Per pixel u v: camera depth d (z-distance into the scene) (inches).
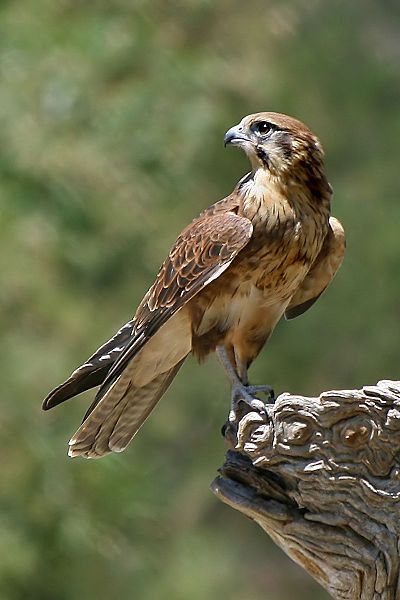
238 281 358.3
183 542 569.6
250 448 298.2
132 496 505.0
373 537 294.8
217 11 613.6
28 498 484.7
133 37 573.9
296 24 634.8
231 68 604.1
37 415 494.0
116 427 366.3
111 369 351.3
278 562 650.8
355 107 619.5
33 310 516.7
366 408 287.0
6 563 471.5
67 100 550.6
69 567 490.0
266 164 360.5
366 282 585.0
